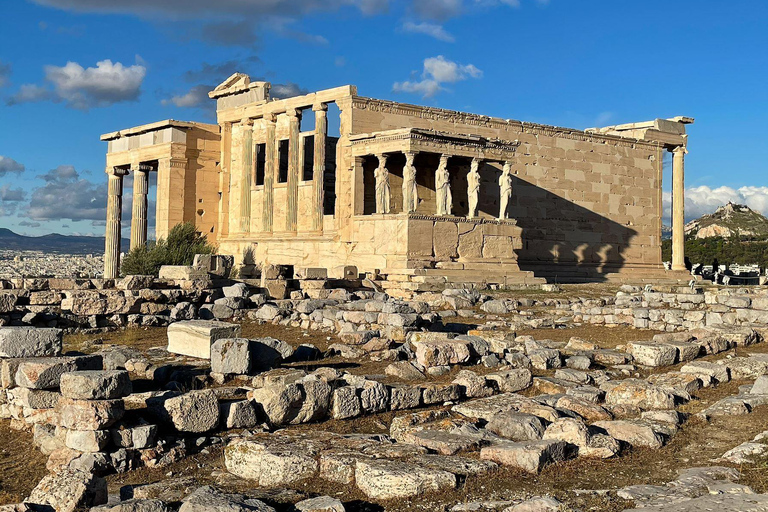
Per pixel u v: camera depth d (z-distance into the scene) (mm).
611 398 15359
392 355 20453
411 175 39438
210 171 53062
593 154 54406
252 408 14219
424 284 34969
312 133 49156
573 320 28125
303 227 47781
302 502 9984
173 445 13047
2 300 24453
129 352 20203
